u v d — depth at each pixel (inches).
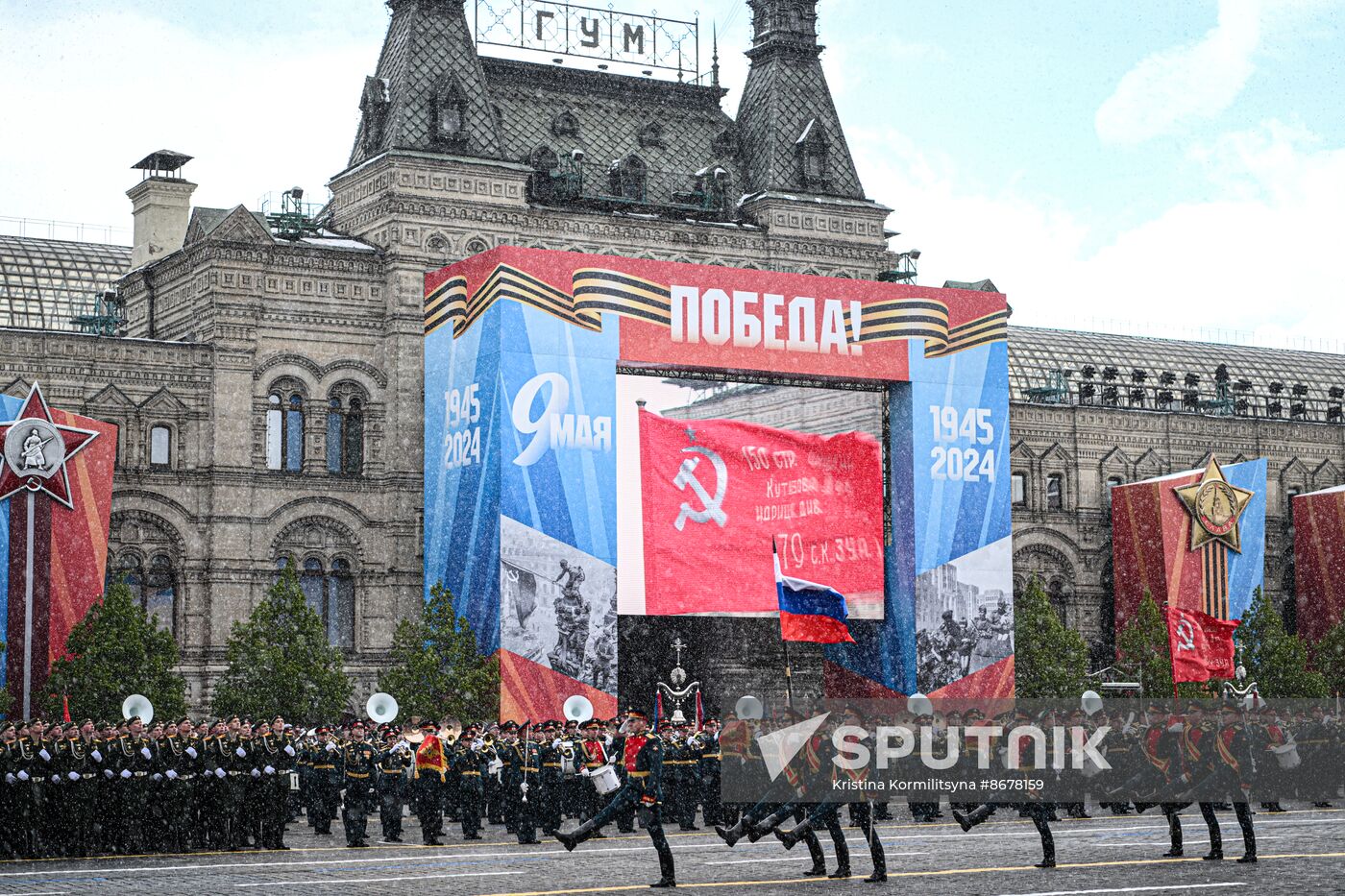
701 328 3309.5
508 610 3078.2
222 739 1861.5
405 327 3435.0
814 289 3422.7
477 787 2055.9
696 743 2177.7
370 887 1419.8
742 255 3762.3
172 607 3253.0
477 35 3814.0
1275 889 1381.6
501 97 3742.6
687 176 3853.3
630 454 3316.9
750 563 3344.0
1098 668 4126.5
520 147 3710.6
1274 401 4694.9
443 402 3321.9
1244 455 4404.5
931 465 3513.8
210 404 3297.2
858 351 3454.7
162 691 2753.4
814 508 3427.7
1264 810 2472.9
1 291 4195.4
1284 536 4446.4
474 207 3501.5
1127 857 1673.2
